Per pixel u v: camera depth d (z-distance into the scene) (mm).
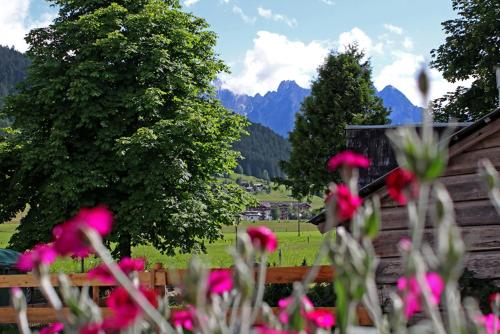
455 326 1517
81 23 21359
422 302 1581
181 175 20000
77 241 1512
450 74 28703
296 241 59375
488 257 8719
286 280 8211
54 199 19797
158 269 8461
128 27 21984
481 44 28125
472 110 28922
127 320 1570
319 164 40406
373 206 1603
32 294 13961
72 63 21500
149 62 21188
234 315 1649
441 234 1414
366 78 43438
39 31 22250
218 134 22891
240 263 1630
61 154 19594
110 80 20344
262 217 128125
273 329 1948
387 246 9312
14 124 20891
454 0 29734
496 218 8758
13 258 14906
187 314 2113
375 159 24875
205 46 24250
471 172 8953
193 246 20750
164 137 19922
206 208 20906
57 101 20828
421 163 1391
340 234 1724
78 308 1568
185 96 22578
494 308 1994
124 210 19438
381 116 42281
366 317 6926
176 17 23047
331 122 41188
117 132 20250
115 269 1521
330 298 10312
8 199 21594
